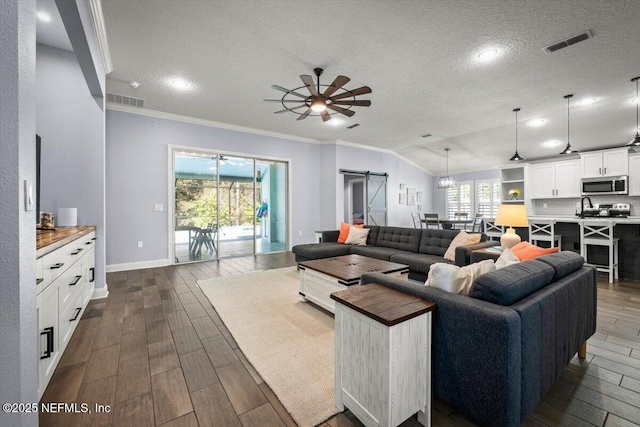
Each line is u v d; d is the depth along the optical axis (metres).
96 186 3.09
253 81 3.65
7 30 0.73
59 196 2.96
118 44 2.86
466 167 9.20
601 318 2.59
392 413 1.18
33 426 0.84
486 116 4.89
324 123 5.44
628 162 5.47
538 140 6.24
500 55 3.01
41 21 2.58
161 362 1.84
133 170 4.55
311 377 1.69
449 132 5.95
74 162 3.01
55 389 1.55
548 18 2.44
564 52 2.94
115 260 4.40
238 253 5.86
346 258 3.41
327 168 6.80
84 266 2.45
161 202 4.79
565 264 1.73
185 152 5.12
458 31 2.63
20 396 0.75
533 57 3.04
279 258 5.53
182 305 2.88
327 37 2.74
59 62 2.98
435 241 3.89
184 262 5.07
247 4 2.31
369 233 4.88
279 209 6.48
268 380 1.65
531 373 1.25
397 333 1.19
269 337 2.18
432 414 1.42
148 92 3.99
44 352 1.42
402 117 5.00
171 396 1.51
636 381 1.67
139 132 4.61
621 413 1.40
